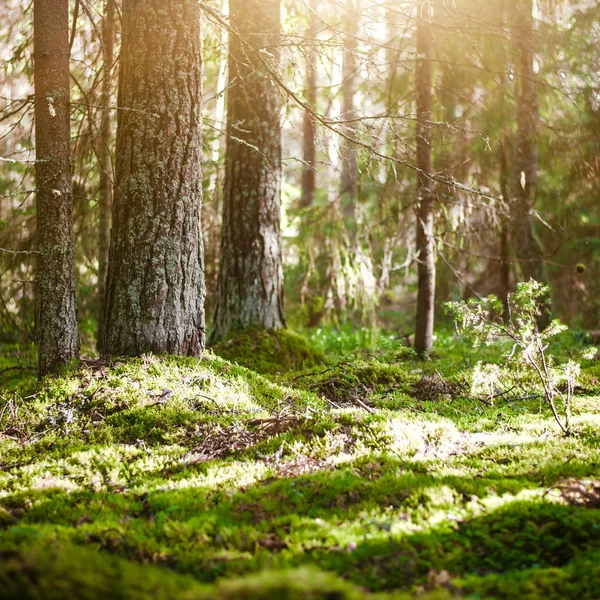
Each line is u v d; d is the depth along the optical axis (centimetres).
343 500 350
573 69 1012
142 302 583
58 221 562
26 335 907
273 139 828
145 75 589
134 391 526
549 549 278
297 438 455
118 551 289
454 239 1101
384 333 1194
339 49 674
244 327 823
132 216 587
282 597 187
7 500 364
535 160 1041
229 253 837
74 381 533
